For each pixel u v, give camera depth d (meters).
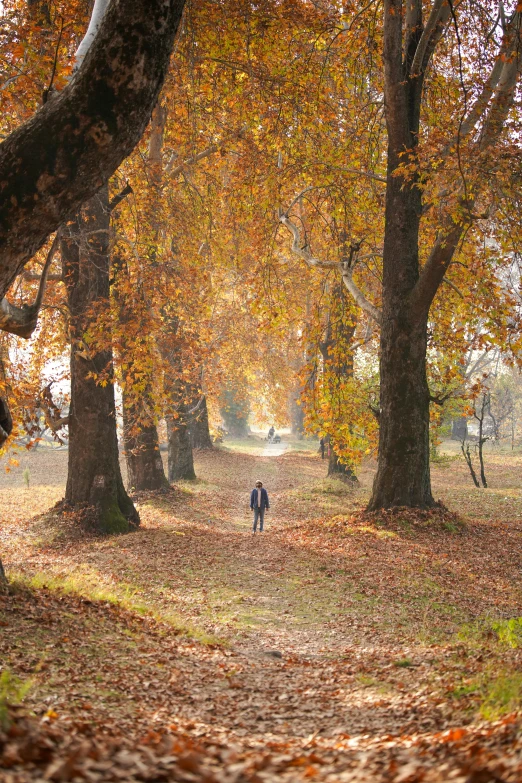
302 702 6.67
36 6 15.46
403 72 19.97
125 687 6.62
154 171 20.28
